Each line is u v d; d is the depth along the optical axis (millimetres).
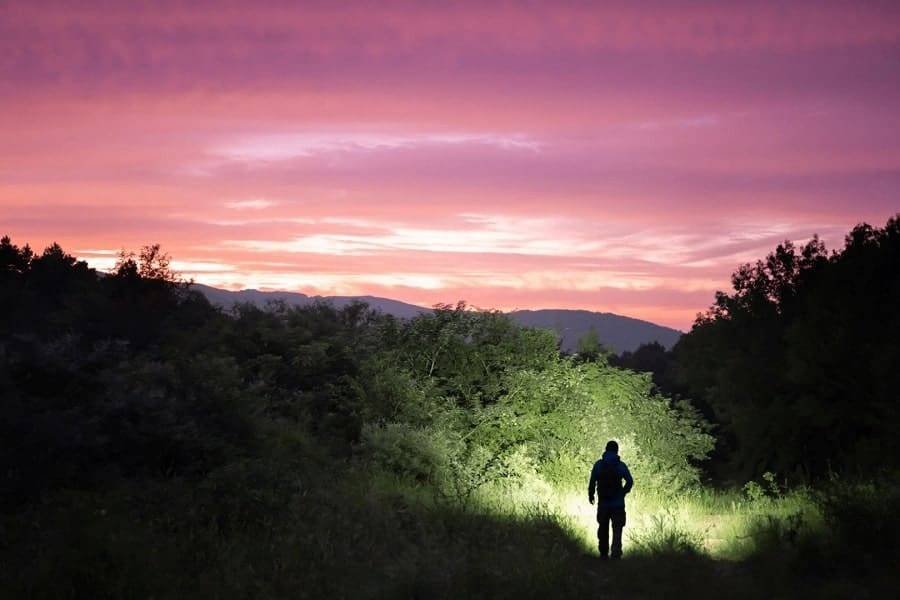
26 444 12297
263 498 11750
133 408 14336
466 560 10648
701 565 11477
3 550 9562
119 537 9398
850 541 11320
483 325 22062
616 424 21203
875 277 28234
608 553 13109
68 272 48062
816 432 28859
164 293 32312
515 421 20609
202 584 8875
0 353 14906
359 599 9156
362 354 22766
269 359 22844
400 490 15625
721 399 33719
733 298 35781
